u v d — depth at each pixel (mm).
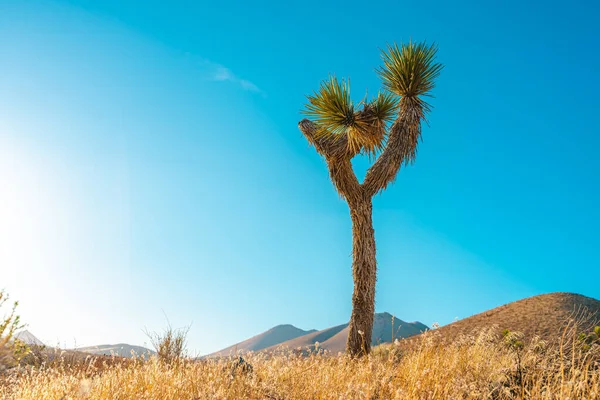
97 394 5039
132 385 5312
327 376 5734
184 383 5422
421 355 6168
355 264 12273
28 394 5289
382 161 12539
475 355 6457
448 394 4879
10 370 6293
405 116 12719
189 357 7391
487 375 5508
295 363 6504
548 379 4848
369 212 12625
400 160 12555
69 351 7816
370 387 5066
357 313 11914
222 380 5496
